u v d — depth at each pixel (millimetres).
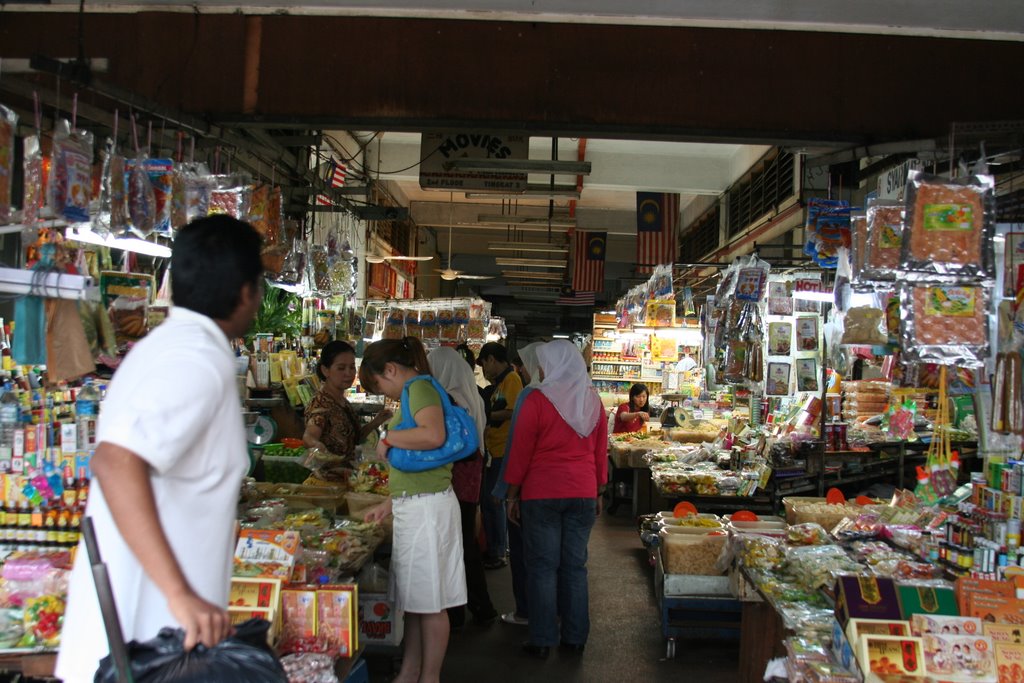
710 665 4309
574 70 3756
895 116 3729
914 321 3111
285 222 4859
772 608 3395
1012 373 3178
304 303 6590
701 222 15742
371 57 3789
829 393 7371
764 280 6090
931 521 3994
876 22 3619
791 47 3748
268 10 3771
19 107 3549
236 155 4871
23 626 2527
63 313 2730
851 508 5137
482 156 7926
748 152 11656
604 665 4277
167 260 4648
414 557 3445
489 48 3779
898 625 2643
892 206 3361
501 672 4148
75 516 2832
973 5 3408
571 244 17969
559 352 4422
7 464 2953
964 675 2533
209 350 1607
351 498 4156
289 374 5668
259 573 2904
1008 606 2695
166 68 3809
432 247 20641
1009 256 3225
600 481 4648
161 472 1503
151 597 1601
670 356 12562
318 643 2797
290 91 3795
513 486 4469
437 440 3408
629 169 13047
